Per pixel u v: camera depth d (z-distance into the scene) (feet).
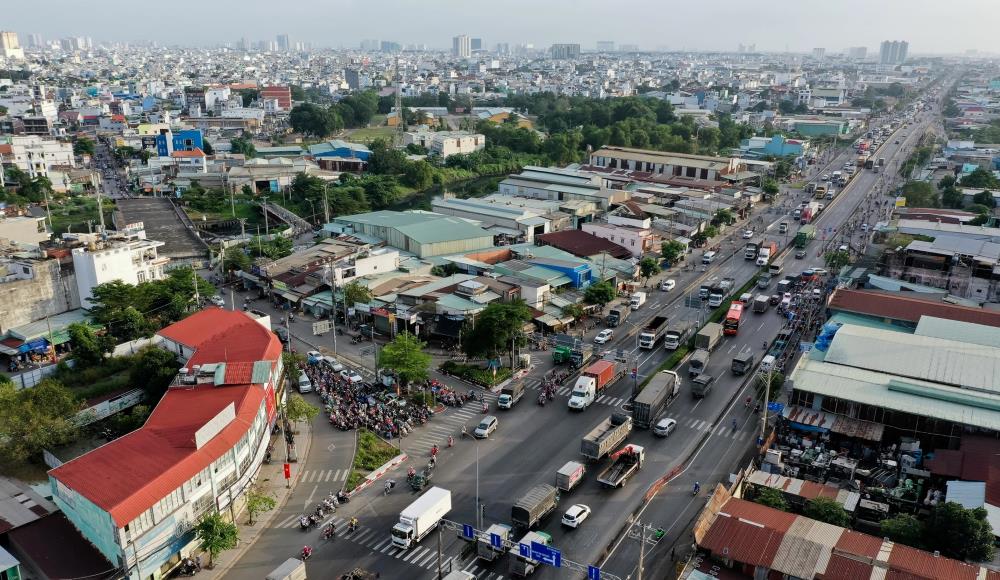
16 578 225.56
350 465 314.14
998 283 504.84
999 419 308.19
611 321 479.00
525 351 440.04
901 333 394.73
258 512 279.49
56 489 249.34
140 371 353.51
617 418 331.77
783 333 455.22
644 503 286.66
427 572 247.09
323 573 245.86
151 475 240.12
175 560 247.29
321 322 449.89
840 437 326.03
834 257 603.67
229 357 331.36
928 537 249.14
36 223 556.51
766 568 229.45
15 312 427.33
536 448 327.88
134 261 482.69
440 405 370.12
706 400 377.30
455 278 512.63
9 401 302.86
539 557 212.84
